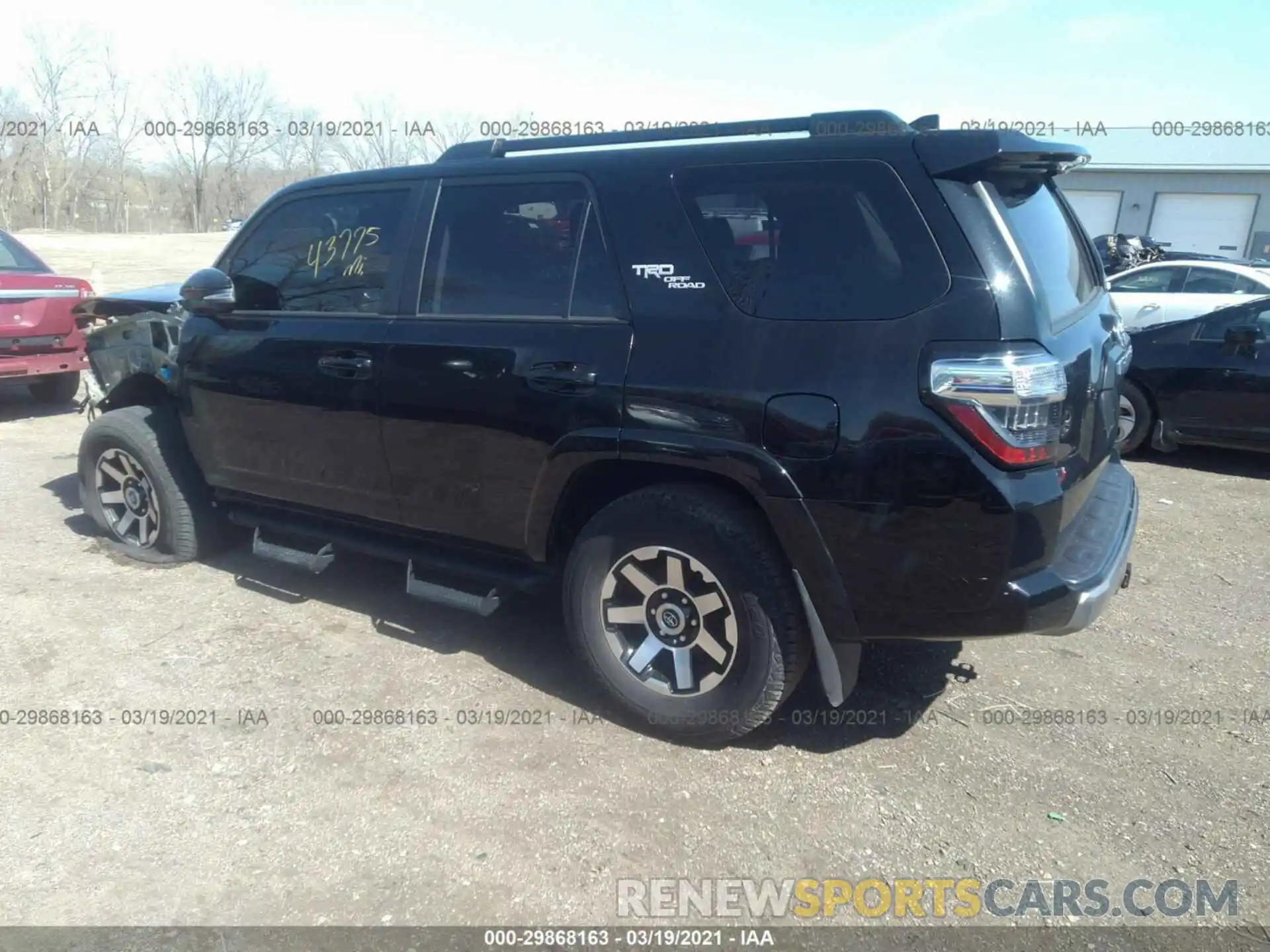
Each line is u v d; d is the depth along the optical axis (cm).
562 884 260
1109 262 1414
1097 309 341
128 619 416
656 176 315
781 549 299
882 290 275
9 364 769
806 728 337
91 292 834
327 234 395
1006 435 260
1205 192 2442
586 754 320
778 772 311
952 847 276
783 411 281
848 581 285
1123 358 354
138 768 309
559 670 378
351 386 373
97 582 455
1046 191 340
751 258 296
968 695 361
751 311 293
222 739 326
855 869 267
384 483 378
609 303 318
